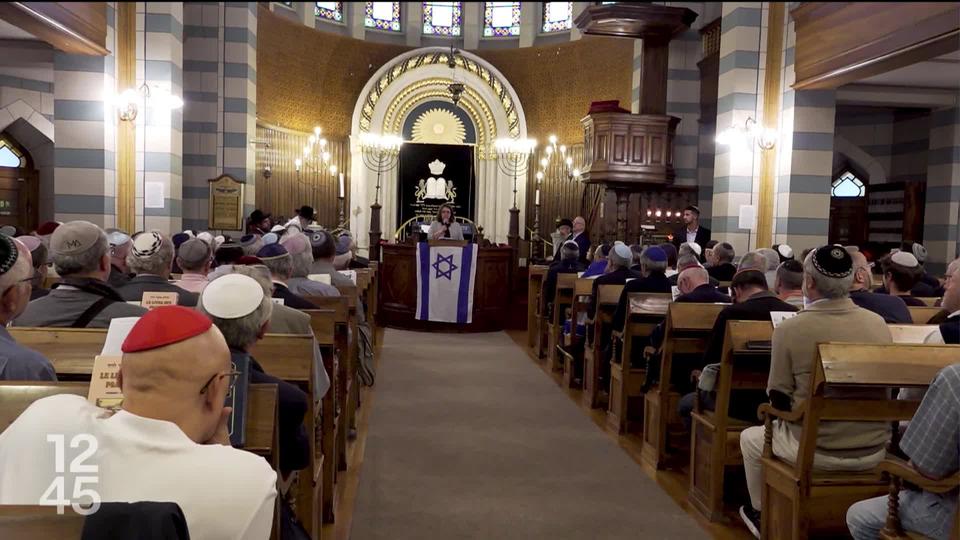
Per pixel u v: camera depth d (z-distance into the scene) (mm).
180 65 9648
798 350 3336
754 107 9969
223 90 12461
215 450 1558
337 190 16875
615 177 12984
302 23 15781
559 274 8117
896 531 2537
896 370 2910
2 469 1548
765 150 9953
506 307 11211
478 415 6191
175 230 9523
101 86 8781
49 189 14039
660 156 13086
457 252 10578
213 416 1660
